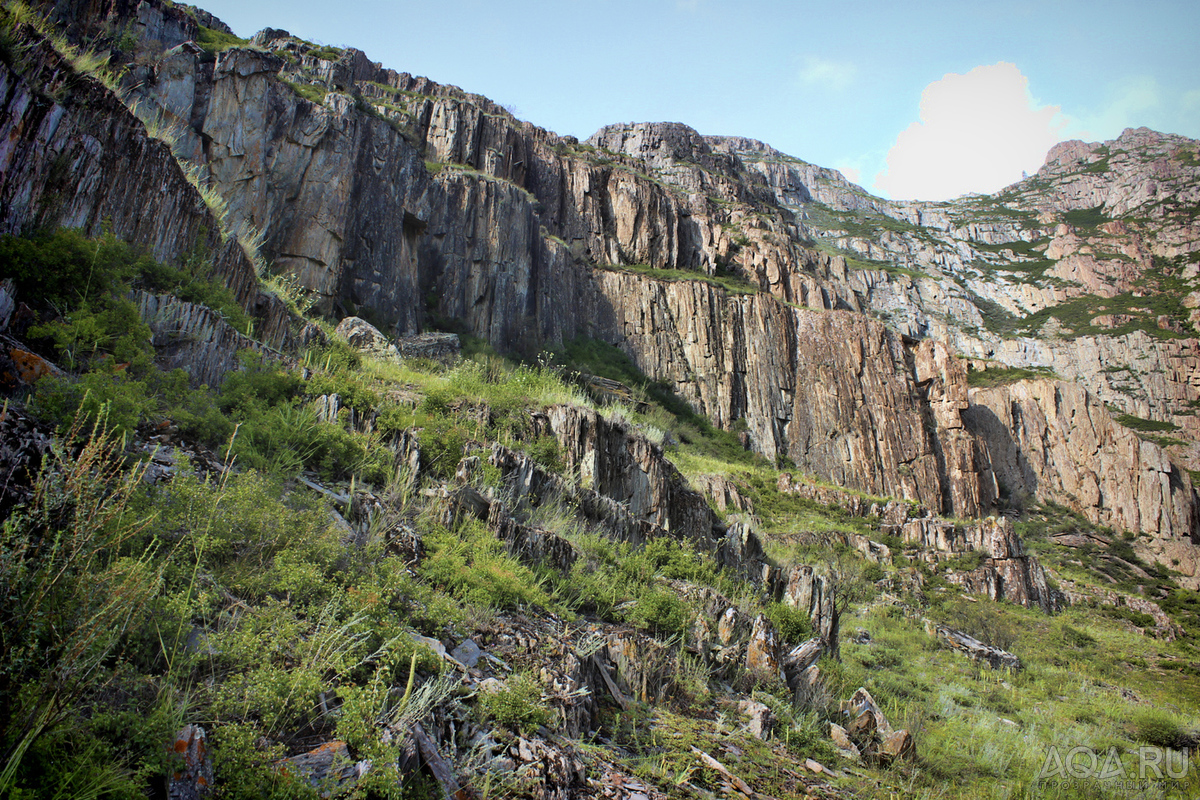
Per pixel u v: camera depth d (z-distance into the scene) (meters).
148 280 7.81
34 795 2.29
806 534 28.84
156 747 2.68
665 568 11.05
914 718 10.77
